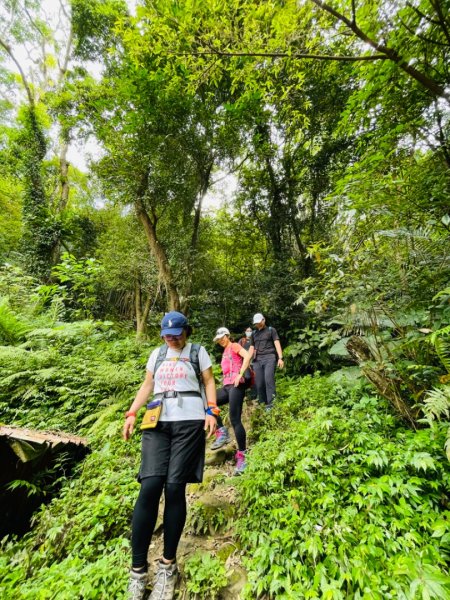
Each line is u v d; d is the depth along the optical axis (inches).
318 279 115.0
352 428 91.4
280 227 317.4
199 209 290.2
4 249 460.4
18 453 93.0
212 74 106.5
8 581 70.4
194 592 63.6
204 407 75.3
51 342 230.2
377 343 95.7
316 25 90.8
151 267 313.0
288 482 87.0
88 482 101.8
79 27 305.7
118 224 388.8
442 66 91.9
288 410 134.6
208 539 81.4
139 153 229.8
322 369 208.8
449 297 83.5
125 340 268.4
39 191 442.3
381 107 112.1
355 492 75.6
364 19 83.6
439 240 93.7
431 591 47.4
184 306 286.8
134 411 76.1
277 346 162.2
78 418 155.9
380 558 58.2
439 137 100.5
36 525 95.6
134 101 219.8
